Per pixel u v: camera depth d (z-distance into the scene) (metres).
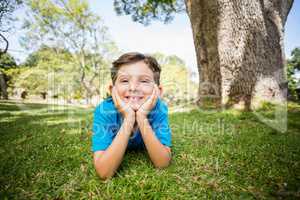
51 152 2.27
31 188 1.54
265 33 4.89
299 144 2.52
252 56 4.90
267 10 4.95
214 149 2.33
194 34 6.03
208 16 5.50
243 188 1.54
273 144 2.52
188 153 2.21
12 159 2.07
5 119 5.02
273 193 1.47
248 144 2.53
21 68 18.98
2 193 1.47
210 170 1.80
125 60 1.81
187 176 1.69
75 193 1.48
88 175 1.71
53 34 22.03
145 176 1.64
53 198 1.44
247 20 4.89
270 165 1.91
